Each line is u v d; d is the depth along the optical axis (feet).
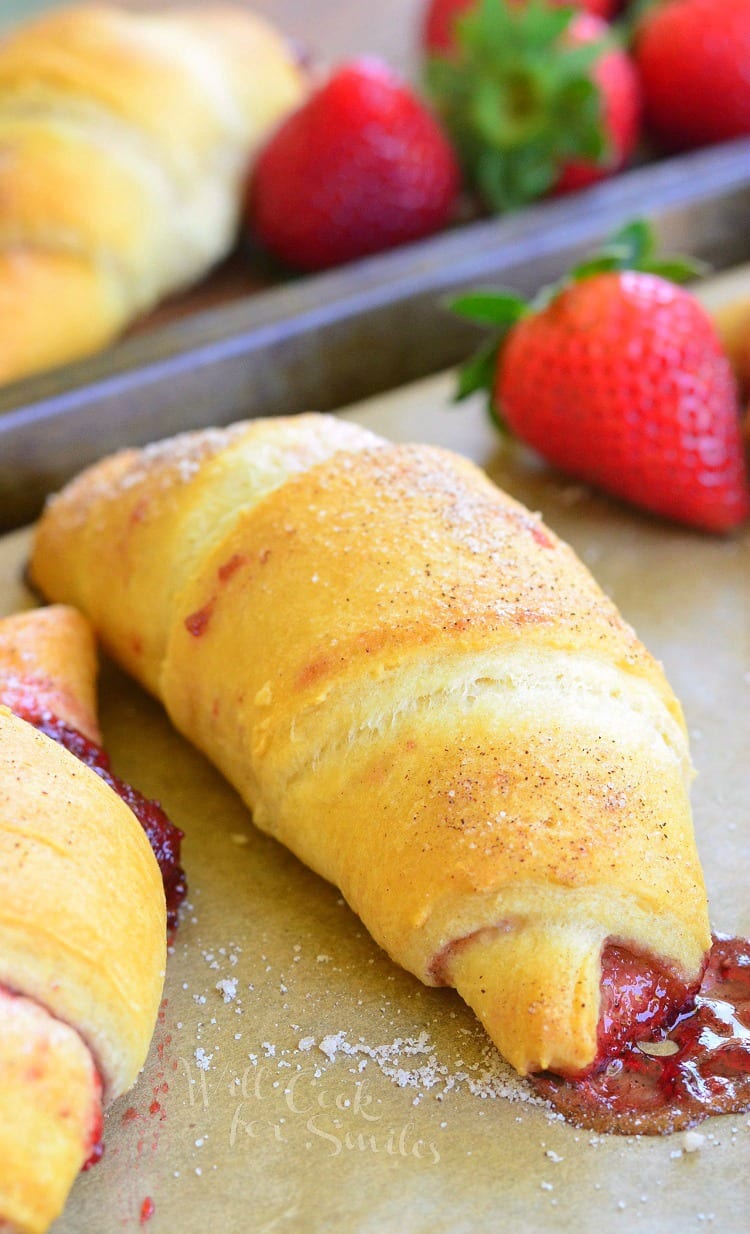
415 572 0.96
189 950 0.96
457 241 1.28
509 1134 0.89
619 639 0.96
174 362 1.19
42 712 1.00
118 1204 0.88
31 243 1.26
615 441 1.11
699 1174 0.88
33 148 1.27
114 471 1.09
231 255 1.38
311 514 0.99
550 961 0.89
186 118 1.31
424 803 0.92
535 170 1.34
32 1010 0.85
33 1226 0.83
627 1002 0.91
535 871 0.89
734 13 1.38
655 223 1.31
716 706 1.05
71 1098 0.85
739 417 1.16
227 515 1.02
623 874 0.89
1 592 1.12
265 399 1.22
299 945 0.96
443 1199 0.88
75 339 1.26
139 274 1.29
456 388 1.23
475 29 1.32
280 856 0.99
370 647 0.94
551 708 0.93
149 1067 0.92
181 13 1.43
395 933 0.91
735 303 1.20
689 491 1.12
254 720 0.96
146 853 0.92
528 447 1.17
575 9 1.31
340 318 1.23
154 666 1.04
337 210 1.31
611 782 0.92
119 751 1.05
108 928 0.87
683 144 1.42
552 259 1.28
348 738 0.94
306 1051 0.92
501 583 0.95
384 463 1.01
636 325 1.11
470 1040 0.92
